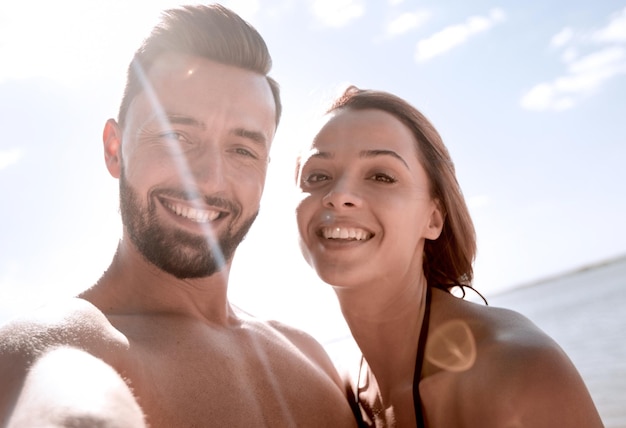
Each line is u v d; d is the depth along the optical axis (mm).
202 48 488
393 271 442
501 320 395
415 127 471
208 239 474
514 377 340
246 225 502
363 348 479
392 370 464
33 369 293
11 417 249
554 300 8133
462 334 409
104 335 364
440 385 401
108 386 264
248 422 416
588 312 5078
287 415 444
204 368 417
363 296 450
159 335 418
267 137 516
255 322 529
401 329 457
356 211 438
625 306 4863
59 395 244
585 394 342
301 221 463
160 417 370
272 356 477
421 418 422
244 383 435
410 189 452
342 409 484
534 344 352
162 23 492
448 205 479
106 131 516
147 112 475
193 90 479
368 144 448
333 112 481
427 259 508
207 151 480
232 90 491
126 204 475
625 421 1539
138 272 466
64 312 364
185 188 466
